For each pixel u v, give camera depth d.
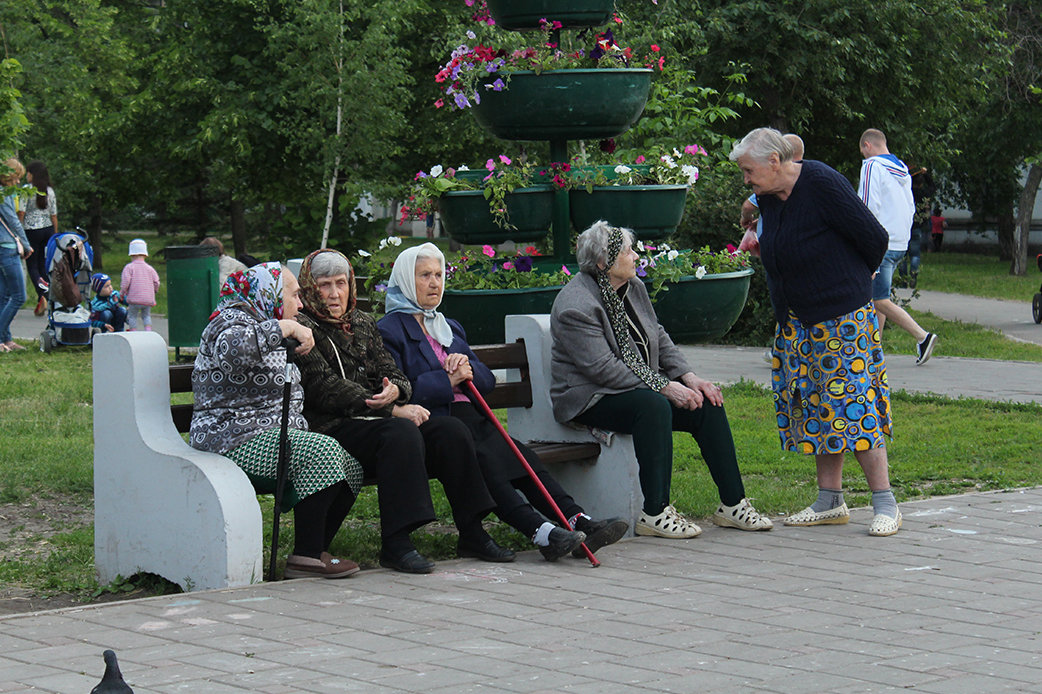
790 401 7.89
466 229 9.96
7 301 17.34
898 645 5.34
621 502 7.82
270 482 6.63
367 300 10.55
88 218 43.41
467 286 9.80
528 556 7.19
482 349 7.99
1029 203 36.72
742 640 5.40
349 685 4.73
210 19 27.19
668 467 7.69
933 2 25.50
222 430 6.68
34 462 9.80
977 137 38.38
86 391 13.27
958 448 10.60
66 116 32.91
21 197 17.28
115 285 34.94
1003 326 22.25
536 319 8.16
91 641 5.32
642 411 7.62
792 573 6.69
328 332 7.11
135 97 29.28
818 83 24.59
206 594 6.17
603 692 4.68
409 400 7.23
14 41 32.69
